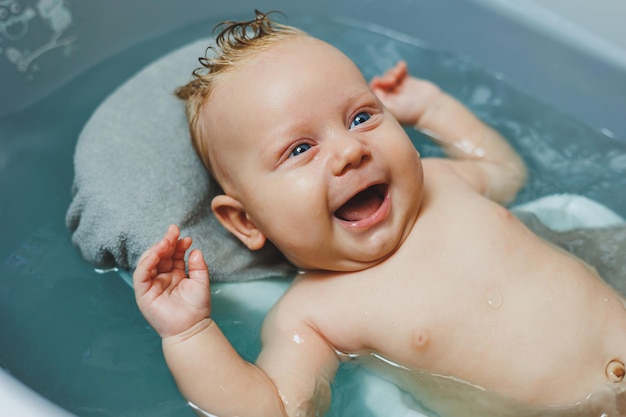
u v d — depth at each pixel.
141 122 1.22
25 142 1.35
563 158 1.37
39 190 1.28
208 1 1.63
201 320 0.95
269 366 0.99
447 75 1.56
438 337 0.97
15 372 1.00
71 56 1.45
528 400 0.93
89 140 1.21
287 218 0.98
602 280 1.05
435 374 0.98
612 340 0.94
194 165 1.18
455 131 1.35
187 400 0.95
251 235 1.10
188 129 1.21
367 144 0.97
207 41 1.39
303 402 0.95
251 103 0.99
